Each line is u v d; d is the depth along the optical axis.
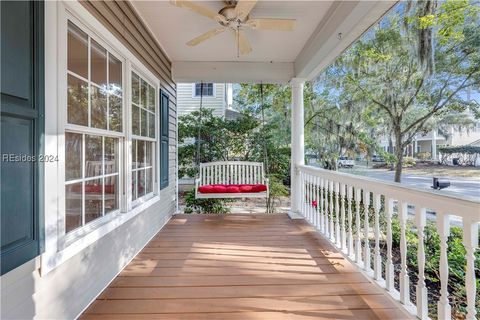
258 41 3.85
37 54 1.41
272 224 4.09
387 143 5.39
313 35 3.59
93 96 2.12
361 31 2.86
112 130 2.44
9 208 1.23
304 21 3.27
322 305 1.94
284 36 3.68
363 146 5.77
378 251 2.11
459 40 3.58
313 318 1.79
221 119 7.32
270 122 8.02
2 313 1.22
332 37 3.00
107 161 2.40
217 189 4.37
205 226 4.00
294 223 4.13
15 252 1.26
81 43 1.95
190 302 1.97
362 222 3.77
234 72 4.72
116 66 2.54
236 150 7.19
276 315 1.82
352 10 2.47
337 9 2.81
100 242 2.14
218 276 2.38
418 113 4.44
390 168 5.15
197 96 8.81
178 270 2.51
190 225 4.06
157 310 1.87
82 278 1.88
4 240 1.20
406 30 4.08
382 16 2.56
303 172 4.40
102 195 2.30
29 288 1.39
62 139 1.66
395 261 3.14
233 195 4.37
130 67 2.75
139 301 1.99
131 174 2.83
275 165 7.07
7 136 1.21
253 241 3.30
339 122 6.44
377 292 2.12
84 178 2.02
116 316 1.81
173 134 4.91
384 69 5.08
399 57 4.80
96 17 2.08
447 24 3.54
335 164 6.45
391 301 1.96
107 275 2.24
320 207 3.61
